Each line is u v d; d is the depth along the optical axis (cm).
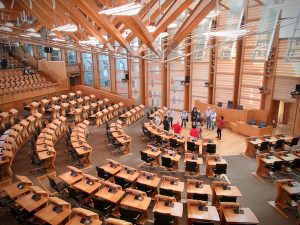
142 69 2803
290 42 1767
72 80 3152
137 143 1766
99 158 1505
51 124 1745
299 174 1295
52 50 2778
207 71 2358
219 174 1202
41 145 1370
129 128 2136
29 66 2897
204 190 954
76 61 3134
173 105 2703
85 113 2288
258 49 1950
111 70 2967
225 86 2239
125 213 832
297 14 1684
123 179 1044
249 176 1280
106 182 979
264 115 1964
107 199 895
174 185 991
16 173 1274
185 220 945
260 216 968
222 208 850
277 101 1994
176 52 2484
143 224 912
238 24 2003
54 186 1023
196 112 2095
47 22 1833
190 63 2434
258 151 1553
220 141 1817
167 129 1900
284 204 1015
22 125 1672
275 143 1494
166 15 1034
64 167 1369
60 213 796
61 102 2480
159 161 1423
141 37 959
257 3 1886
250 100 2091
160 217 803
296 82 1788
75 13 1258
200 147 1650
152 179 1037
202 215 816
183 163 1442
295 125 1841
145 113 2609
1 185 1148
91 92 2881
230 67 2170
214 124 2089
